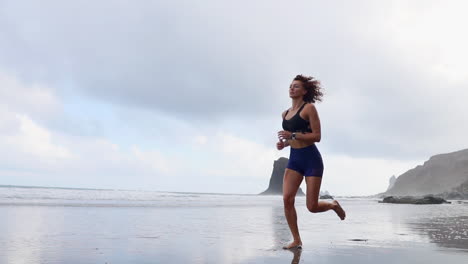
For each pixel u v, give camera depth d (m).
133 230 6.20
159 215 10.53
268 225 7.82
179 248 4.14
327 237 5.48
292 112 4.57
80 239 4.82
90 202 18.91
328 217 11.12
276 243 4.71
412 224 8.38
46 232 5.64
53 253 3.66
